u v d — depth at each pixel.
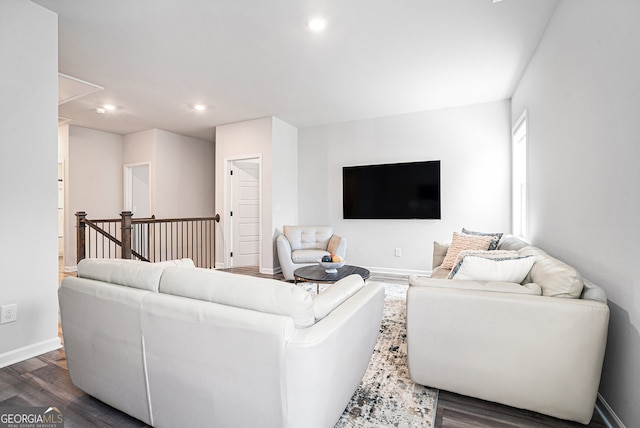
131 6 2.28
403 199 4.86
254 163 5.87
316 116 5.03
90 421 1.52
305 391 1.07
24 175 2.18
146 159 5.83
